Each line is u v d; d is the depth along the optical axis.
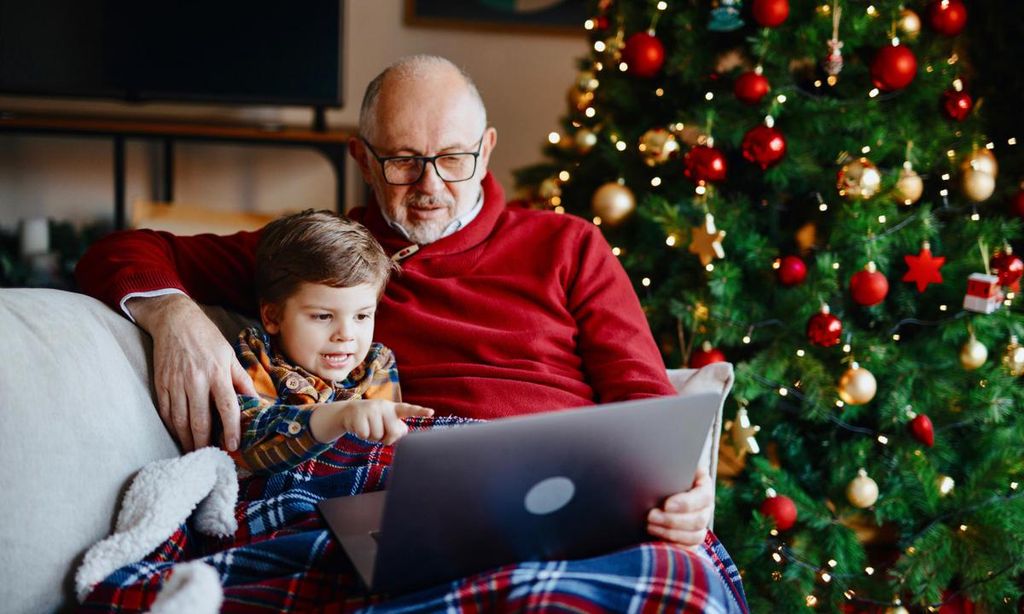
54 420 1.09
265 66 3.49
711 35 2.07
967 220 2.03
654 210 2.03
